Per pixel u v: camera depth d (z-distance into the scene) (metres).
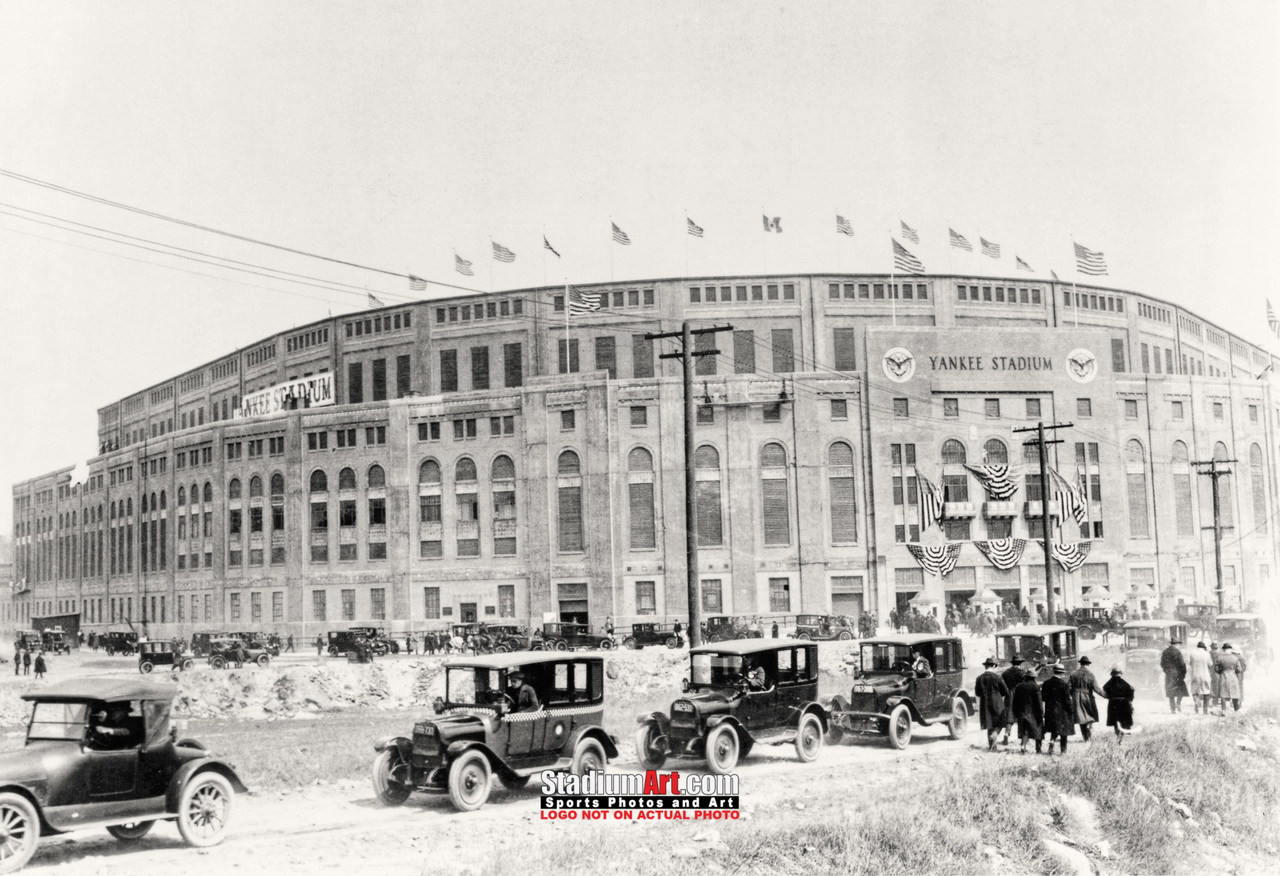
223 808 17.72
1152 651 39.81
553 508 82.12
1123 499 87.19
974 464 84.38
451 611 83.69
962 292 95.75
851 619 73.56
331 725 38.16
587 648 66.12
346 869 15.62
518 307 94.75
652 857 16.20
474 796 19.95
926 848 17.30
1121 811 20.78
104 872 15.39
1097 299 100.44
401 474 86.00
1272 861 20.72
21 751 16.16
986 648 55.94
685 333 39.06
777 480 82.06
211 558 95.88
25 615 134.62
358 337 102.06
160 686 17.48
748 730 23.55
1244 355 124.00
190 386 128.00
